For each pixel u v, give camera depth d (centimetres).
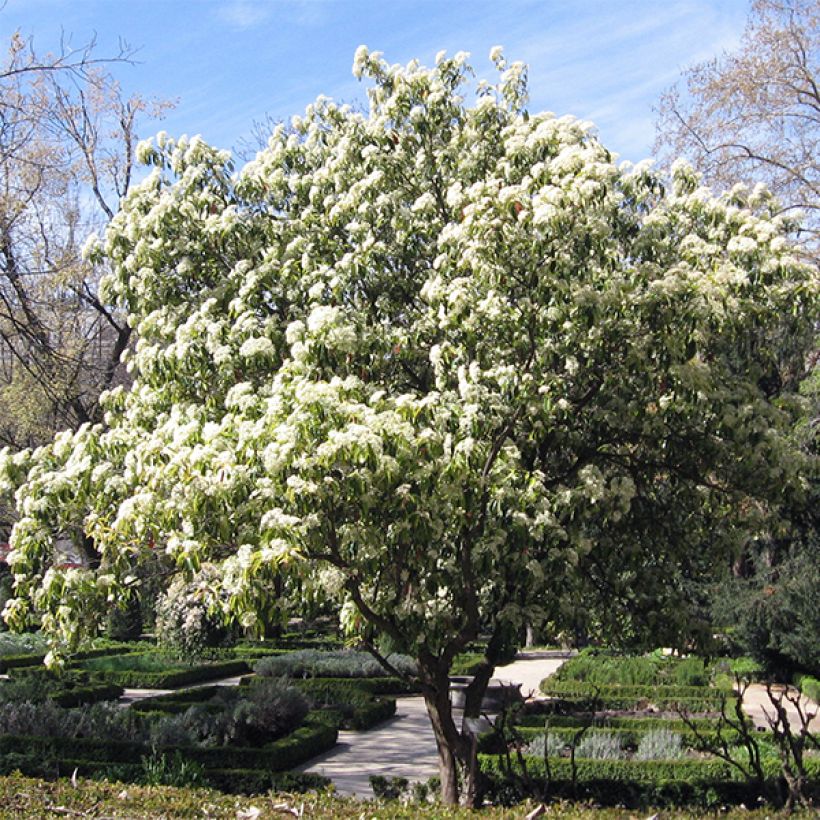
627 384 811
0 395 2020
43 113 1311
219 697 1579
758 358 934
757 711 1533
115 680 2014
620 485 771
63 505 750
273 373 810
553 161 725
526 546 710
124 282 906
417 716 1653
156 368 816
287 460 615
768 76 1894
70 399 1556
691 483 893
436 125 905
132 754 1123
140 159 930
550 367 787
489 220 702
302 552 625
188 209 882
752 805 934
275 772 1116
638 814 683
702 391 762
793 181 1909
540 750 1068
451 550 750
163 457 696
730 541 914
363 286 852
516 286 743
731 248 780
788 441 865
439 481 662
